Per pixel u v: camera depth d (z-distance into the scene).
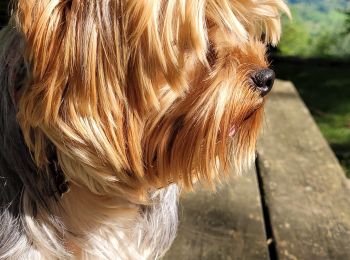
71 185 0.27
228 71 0.27
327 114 1.14
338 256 0.32
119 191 0.28
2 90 0.26
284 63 1.64
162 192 0.31
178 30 0.24
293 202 0.39
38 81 0.23
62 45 0.23
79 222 0.28
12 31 0.25
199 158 0.28
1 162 0.26
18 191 0.26
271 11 0.30
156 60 0.24
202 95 0.27
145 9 0.23
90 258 0.28
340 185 0.42
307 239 0.34
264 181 0.42
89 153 0.25
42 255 0.27
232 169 0.30
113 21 0.24
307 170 0.45
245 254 0.32
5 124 0.26
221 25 0.27
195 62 0.26
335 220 0.36
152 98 0.25
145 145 0.27
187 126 0.27
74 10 0.23
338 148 0.93
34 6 0.22
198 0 0.24
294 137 0.54
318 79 1.47
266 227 0.36
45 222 0.27
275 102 0.69
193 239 0.34
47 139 0.26
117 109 0.25
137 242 0.30
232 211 0.37
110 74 0.24
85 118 0.24
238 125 0.28
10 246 0.26
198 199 0.39
